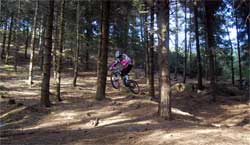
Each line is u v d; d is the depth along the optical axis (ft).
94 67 143.13
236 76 163.73
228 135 32.48
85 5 101.45
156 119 42.98
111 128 39.93
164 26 41.81
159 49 42.32
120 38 115.34
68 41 115.85
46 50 59.57
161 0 42.01
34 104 60.13
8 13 114.83
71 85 95.35
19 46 167.22
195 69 150.10
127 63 59.57
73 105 60.39
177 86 96.78
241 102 84.07
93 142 33.22
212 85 85.10
